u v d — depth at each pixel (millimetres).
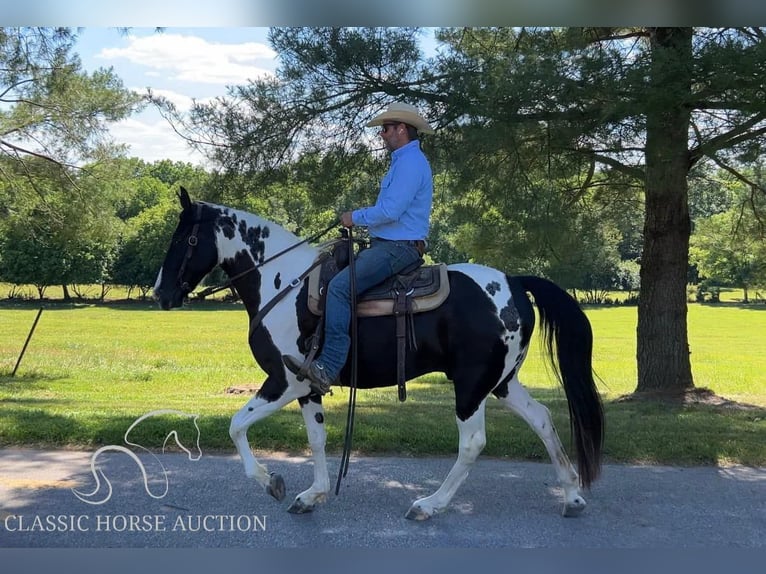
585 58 6941
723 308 50875
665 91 6520
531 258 9844
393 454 6219
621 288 55531
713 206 14539
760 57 6195
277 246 4836
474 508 4805
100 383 13938
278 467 5699
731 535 4352
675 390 10219
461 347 4465
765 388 13758
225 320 38156
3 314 39562
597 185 10945
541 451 6184
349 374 4594
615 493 5152
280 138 9016
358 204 9570
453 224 10898
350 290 4406
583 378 4535
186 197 4895
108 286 57562
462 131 7742
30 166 15438
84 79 14789
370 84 8734
